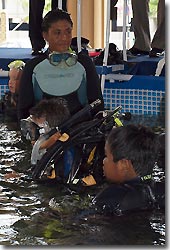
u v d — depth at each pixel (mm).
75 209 2621
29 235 2355
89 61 3678
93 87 3604
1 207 2688
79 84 3611
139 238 2258
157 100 5430
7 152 3768
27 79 3639
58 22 3594
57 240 2283
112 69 5449
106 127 3021
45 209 2658
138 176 2510
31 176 3121
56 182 2998
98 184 2930
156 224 2359
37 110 3072
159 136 2805
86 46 6457
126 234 2301
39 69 3623
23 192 2900
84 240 2273
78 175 2977
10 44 8992
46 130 3041
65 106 3146
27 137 3260
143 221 2395
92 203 2578
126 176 2508
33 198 2812
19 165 3438
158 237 2268
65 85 3588
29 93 3633
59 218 2525
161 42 6211
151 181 2549
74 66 3613
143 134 2504
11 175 3193
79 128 2959
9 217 2566
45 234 2350
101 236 2299
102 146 2992
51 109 3059
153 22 8516
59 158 2979
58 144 2936
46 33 3668
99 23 8047
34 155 3068
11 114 4852
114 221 2408
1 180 3105
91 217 2469
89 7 7859
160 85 5406
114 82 5590
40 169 2990
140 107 5527
